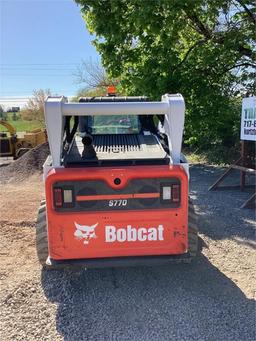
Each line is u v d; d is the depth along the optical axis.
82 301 4.02
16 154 20.73
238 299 3.97
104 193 3.88
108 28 11.22
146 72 11.30
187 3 10.11
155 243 4.01
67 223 3.91
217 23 11.65
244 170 8.40
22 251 5.50
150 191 3.91
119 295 4.13
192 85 11.41
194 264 4.87
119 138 4.93
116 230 3.95
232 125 12.88
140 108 4.01
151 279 4.50
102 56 11.95
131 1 10.12
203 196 8.68
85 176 3.82
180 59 11.86
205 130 13.03
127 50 11.78
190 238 4.30
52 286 4.34
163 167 3.94
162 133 4.83
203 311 3.75
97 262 3.95
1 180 12.70
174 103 4.01
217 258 5.05
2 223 6.84
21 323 3.59
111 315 3.72
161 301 3.97
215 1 10.78
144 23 10.12
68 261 3.96
